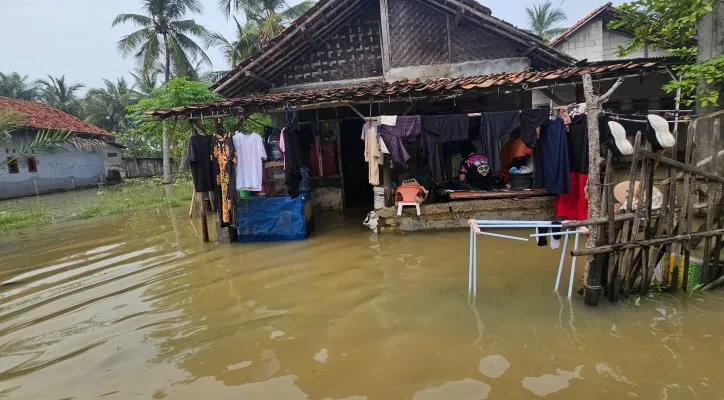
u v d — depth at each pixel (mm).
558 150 6809
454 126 7000
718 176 4348
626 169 9234
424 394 3141
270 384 3414
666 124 4273
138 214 12398
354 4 9414
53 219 12227
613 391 3043
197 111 7469
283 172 8531
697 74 5270
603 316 4180
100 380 3635
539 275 5418
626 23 6816
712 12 5645
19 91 35125
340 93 7000
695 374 3188
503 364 3471
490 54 9656
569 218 7176
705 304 4289
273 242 7965
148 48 23781
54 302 5551
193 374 3645
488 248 6680
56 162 22516
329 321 4484
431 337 3986
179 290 5719
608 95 4465
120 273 6633
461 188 8219
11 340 4488
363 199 12008
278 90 10539
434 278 5531
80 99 37844
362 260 6496
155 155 33469
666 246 4441
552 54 9398
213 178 7957
